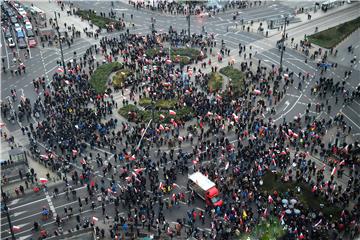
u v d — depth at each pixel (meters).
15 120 114.06
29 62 142.12
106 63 136.62
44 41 154.88
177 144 103.94
